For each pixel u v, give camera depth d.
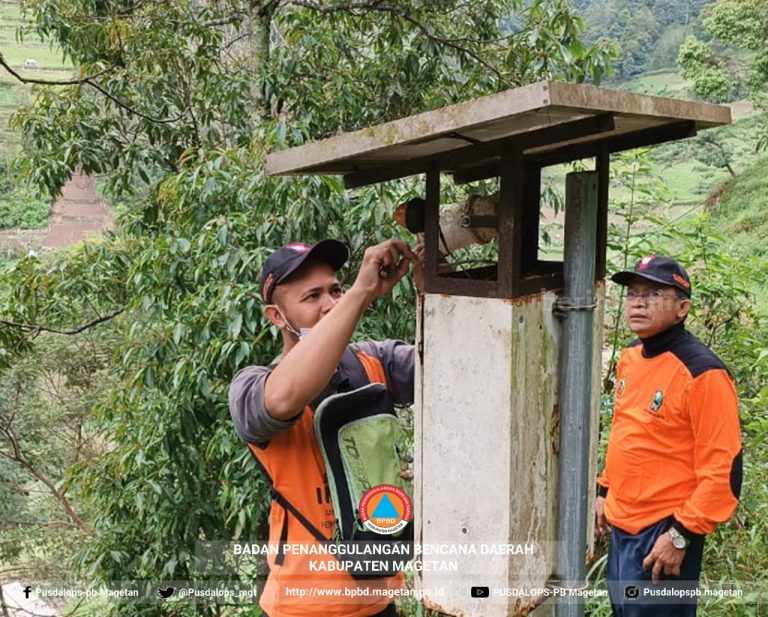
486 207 1.35
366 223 2.93
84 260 4.58
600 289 1.44
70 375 7.07
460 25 4.96
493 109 0.97
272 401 1.18
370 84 4.64
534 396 1.25
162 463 3.52
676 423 1.86
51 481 7.15
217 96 4.55
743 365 2.96
